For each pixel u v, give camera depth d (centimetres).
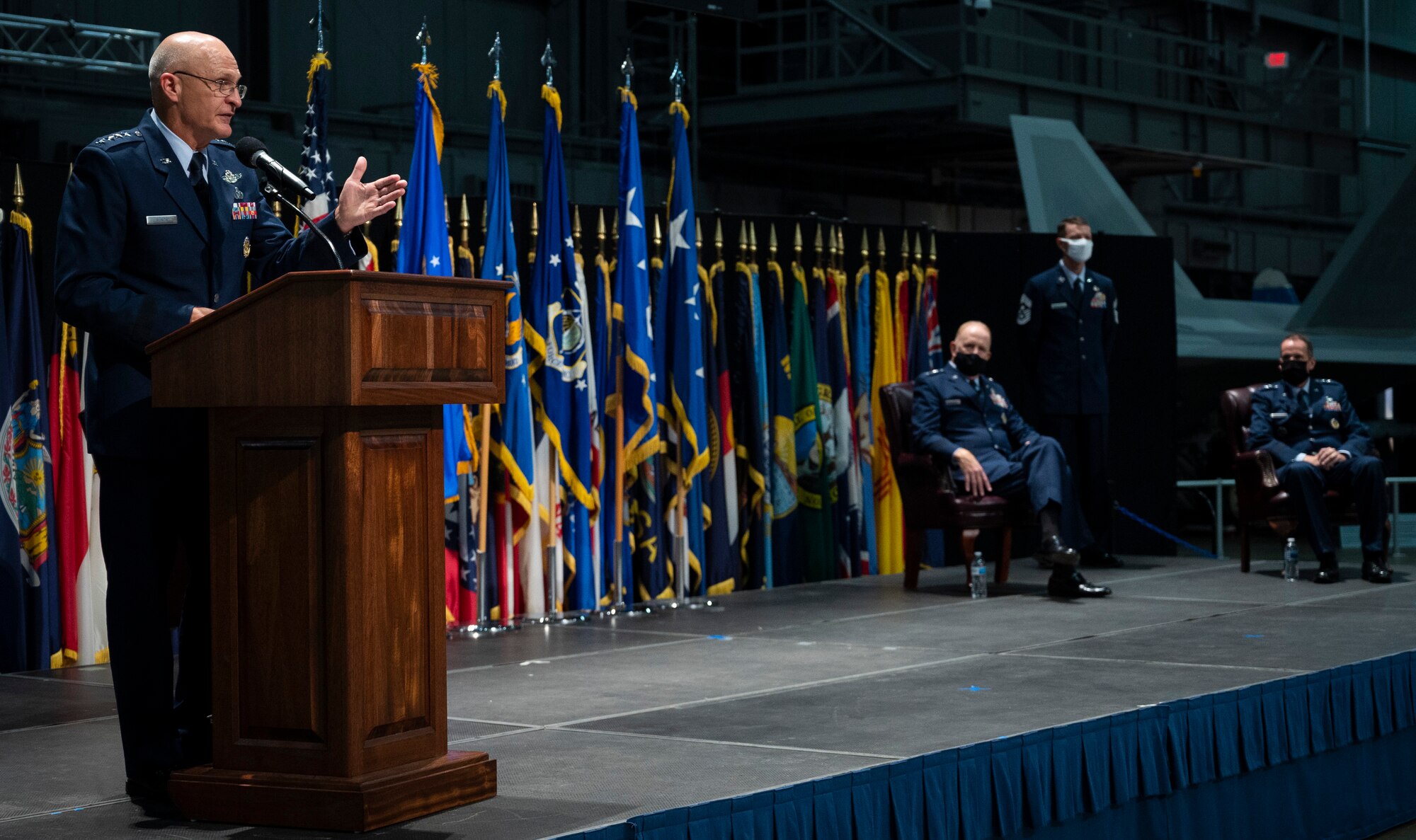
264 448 288
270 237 331
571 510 655
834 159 2095
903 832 341
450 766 300
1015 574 792
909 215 2225
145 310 296
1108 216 1544
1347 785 482
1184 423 1605
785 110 1812
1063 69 2009
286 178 315
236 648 293
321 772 285
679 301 688
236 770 293
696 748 366
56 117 1352
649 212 716
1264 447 773
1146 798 409
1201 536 1350
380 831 280
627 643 567
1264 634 565
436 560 302
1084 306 808
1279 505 762
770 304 773
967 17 1784
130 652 313
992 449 718
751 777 331
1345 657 502
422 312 286
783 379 770
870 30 1791
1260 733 444
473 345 299
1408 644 534
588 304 705
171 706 318
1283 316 1733
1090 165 1570
